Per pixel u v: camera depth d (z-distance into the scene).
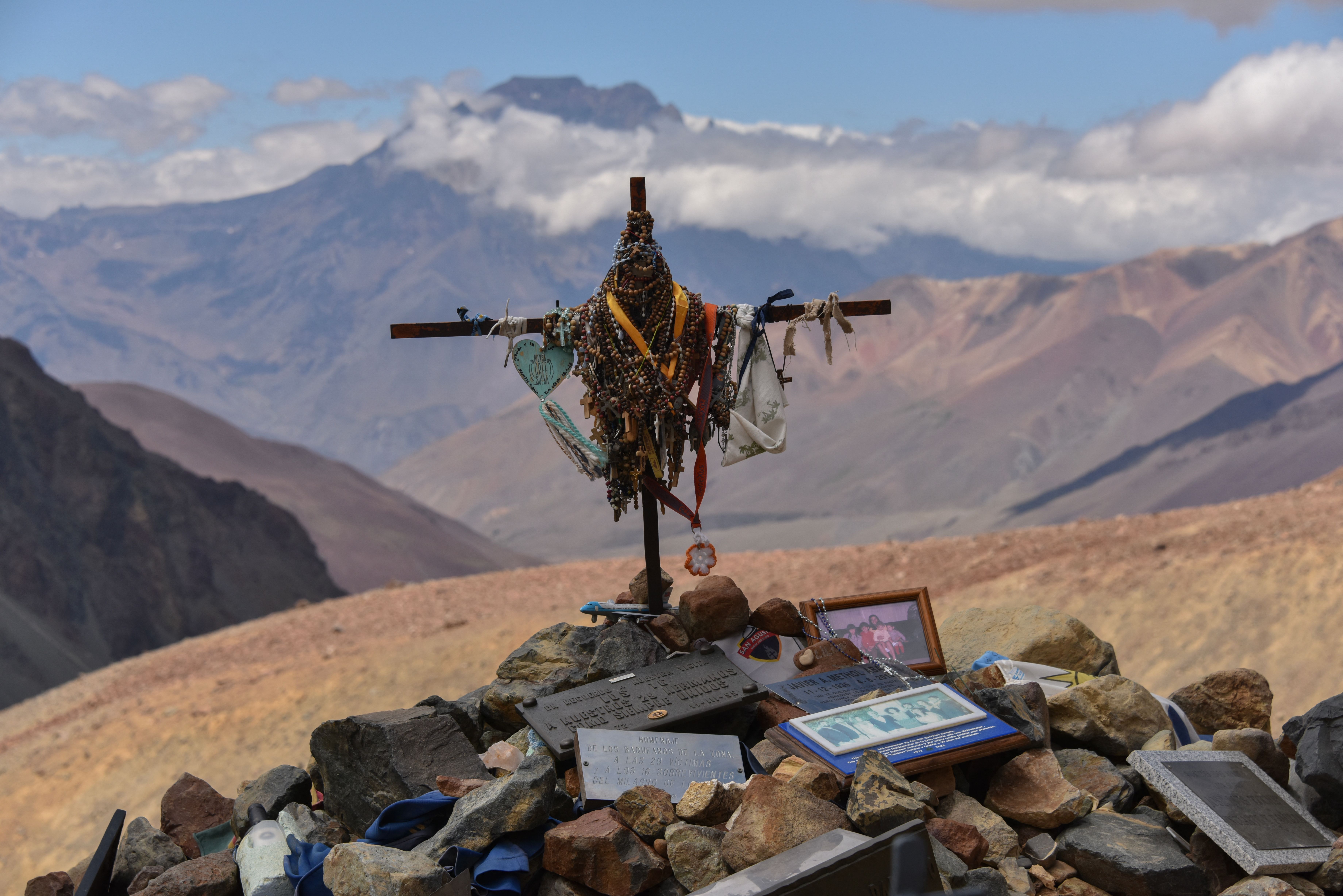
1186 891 2.56
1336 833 2.70
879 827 2.50
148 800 8.98
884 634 3.13
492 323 2.93
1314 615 8.73
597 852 2.52
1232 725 3.10
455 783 2.70
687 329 2.89
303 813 2.84
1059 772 2.72
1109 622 9.59
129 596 53.06
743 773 2.75
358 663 10.27
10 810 9.38
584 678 2.96
